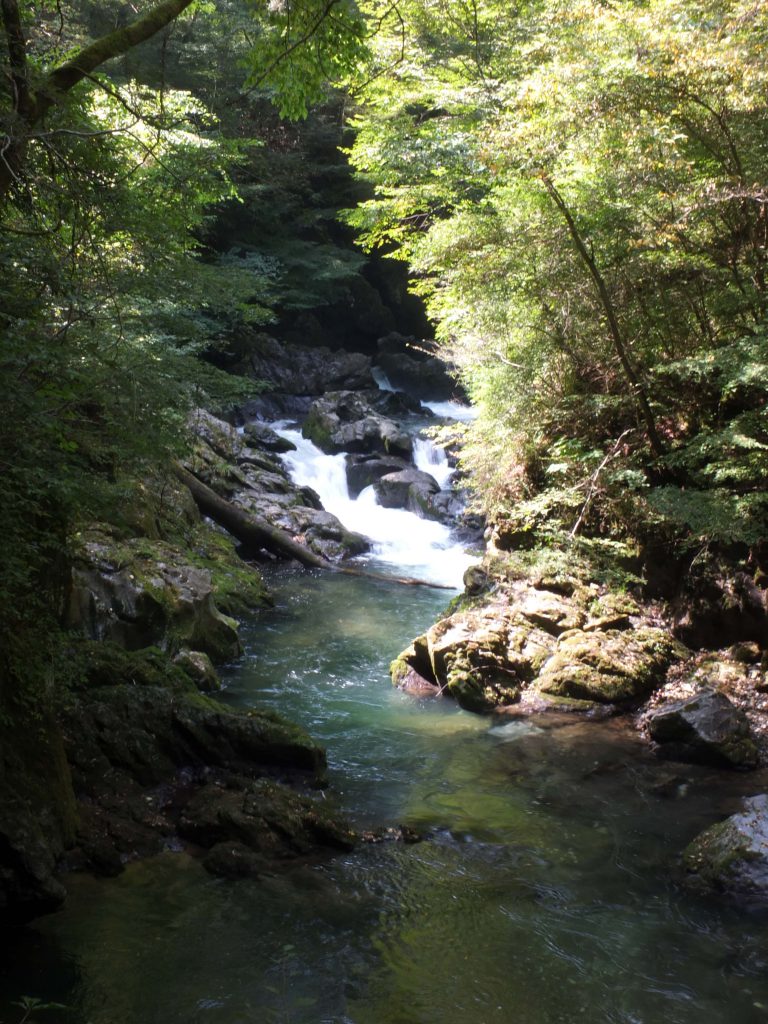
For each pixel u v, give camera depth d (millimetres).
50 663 5688
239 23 18453
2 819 4980
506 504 11188
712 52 8359
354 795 6883
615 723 8367
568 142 9289
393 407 23891
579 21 9602
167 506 12953
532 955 4938
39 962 4688
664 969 4836
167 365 5910
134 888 5406
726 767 7383
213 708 7129
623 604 9695
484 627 9422
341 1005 4465
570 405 10922
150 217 5672
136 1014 4328
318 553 14875
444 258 10352
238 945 4918
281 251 26578
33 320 5043
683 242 9586
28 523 5262
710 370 8719
